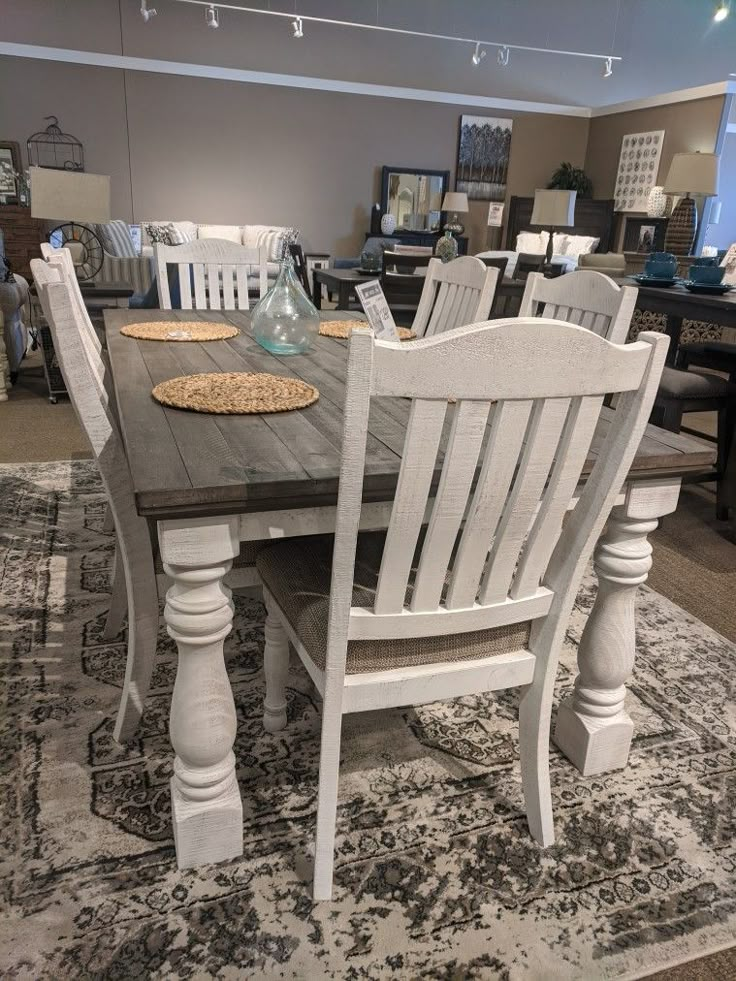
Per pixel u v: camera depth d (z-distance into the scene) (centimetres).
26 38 790
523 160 1002
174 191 884
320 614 120
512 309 463
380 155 944
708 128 814
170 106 853
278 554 139
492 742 164
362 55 904
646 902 126
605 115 977
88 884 124
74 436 368
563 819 143
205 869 128
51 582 221
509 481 102
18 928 116
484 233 1018
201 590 114
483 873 130
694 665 197
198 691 120
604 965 115
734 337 487
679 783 154
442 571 108
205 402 143
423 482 97
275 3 854
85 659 184
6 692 171
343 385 166
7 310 445
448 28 920
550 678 126
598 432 140
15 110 807
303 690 178
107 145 847
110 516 250
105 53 817
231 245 298
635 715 175
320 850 120
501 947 117
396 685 116
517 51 953
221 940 116
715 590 242
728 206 841
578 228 959
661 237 841
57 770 148
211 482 105
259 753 156
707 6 975
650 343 99
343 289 496
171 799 138
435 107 945
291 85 884
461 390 89
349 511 95
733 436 286
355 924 120
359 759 157
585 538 114
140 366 179
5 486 295
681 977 114
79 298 200
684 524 297
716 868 134
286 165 914
